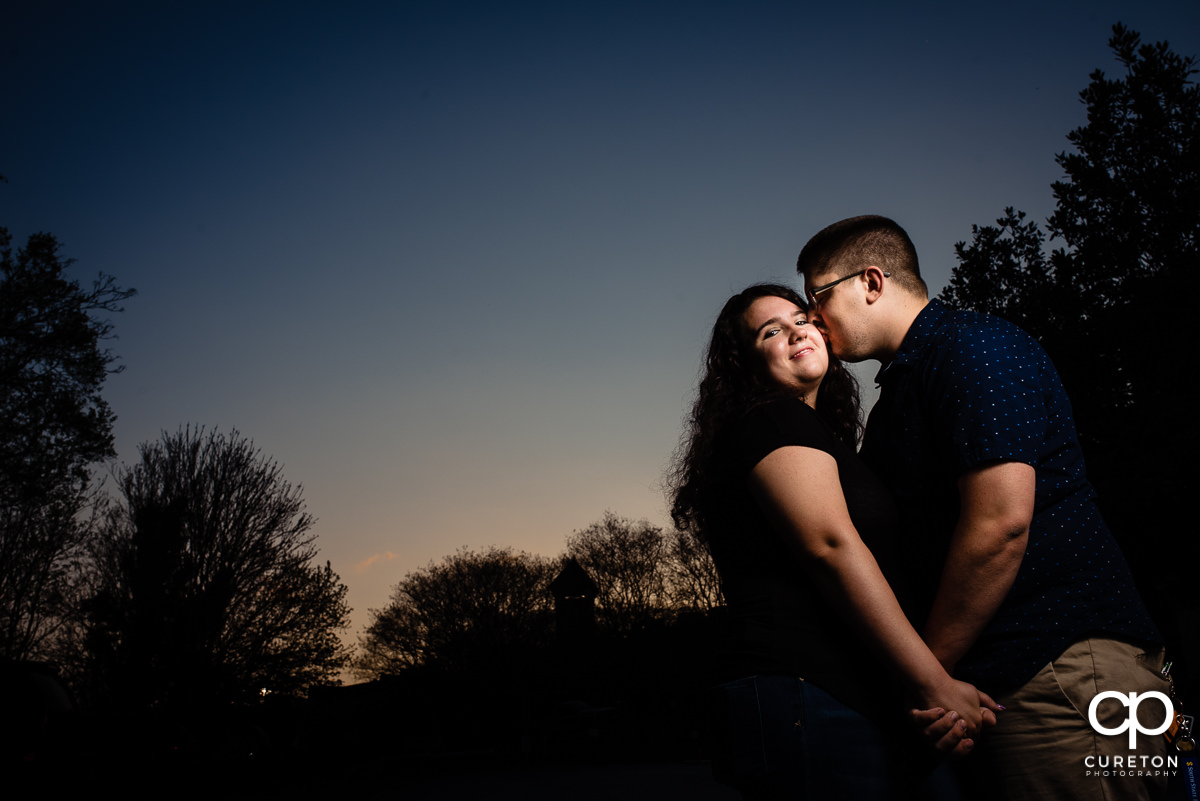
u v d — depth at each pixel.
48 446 19.23
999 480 1.71
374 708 42.62
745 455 1.75
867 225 2.21
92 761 12.83
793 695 1.64
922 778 1.72
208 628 25.50
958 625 1.73
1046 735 1.76
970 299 13.08
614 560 50.50
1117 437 10.01
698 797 10.78
